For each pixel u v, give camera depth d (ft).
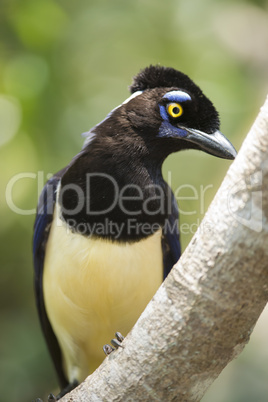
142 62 50.11
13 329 47.98
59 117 45.68
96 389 23.03
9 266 47.96
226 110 49.32
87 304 30.37
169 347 21.49
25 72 45.88
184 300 21.11
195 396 22.34
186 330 21.17
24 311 48.83
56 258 29.86
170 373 21.71
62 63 46.91
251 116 49.37
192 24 51.65
